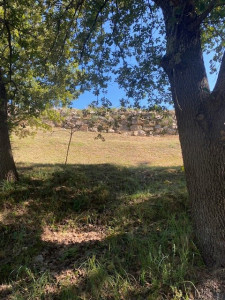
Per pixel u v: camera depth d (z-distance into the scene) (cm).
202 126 296
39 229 405
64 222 432
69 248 359
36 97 562
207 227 300
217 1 293
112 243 356
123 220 415
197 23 301
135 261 319
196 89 305
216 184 292
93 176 582
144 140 1162
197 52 316
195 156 302
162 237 349
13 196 473
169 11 323
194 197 311
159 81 414
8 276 312
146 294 272
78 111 1305
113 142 1097
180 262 304
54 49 488
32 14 528
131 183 552
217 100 287
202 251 308
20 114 581
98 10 447
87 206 465
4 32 495
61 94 580
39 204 461
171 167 694
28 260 338
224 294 260
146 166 732
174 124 1257
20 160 797
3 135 520
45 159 845
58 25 458
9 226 403
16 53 469
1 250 359
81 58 447
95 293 275
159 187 529
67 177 552
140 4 421
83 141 1099
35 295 278
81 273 306
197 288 271
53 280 299
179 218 392
